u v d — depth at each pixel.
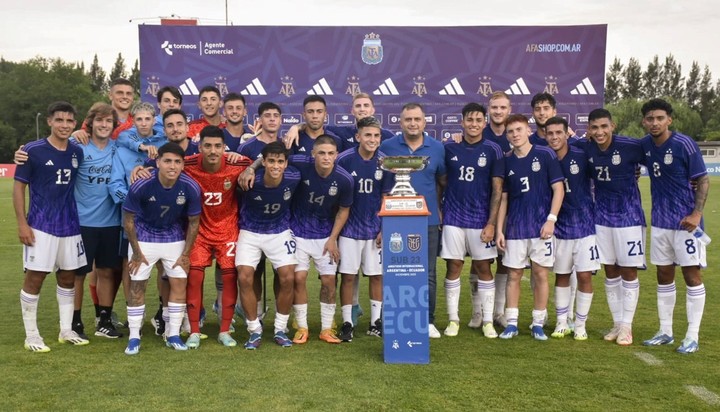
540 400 3.97
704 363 4.78
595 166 5.46
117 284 5.89
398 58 8.16
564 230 5.55
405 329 4.78
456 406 3.86
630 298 5.43
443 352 5.10
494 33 8.12
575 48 8.11
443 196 5.85
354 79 8.17
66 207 5.16
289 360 4.86
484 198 5.67
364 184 5.43
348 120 8.20
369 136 5.28
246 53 8.08
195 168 5.24
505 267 6.19
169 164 4.84
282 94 8.15
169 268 5.20
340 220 5.40
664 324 5.39
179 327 5.29
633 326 6.03
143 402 3.92
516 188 5.54
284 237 5.34
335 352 5.11
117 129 5.83
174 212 5.11
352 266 5.50
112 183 5.55
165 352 5.11
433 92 8.19
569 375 4.47
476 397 4.01
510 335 5.61
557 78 8.15
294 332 5.93
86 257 5.50
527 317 6.55
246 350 5.18
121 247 5.68
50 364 4.73
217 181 5.24
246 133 6.41
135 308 5.14
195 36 8.04
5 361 4.80
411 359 4.79
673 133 5.17
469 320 6.47
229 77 8.09
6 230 14.21
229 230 5.41
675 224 5.17
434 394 4.07
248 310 5.30
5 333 5.64
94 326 6.09
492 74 8.16
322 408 3.81
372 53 8.15
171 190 5.01
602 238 5.51
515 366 4.69
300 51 8.12
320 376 4.43
